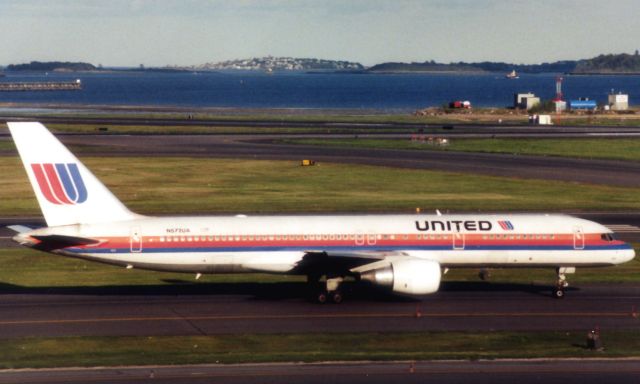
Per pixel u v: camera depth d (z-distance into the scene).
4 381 84.00
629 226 182.75
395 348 97.38
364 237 120.44
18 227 119.06
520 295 124.44
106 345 97.50
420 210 199.00
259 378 85.50
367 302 119.25
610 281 134.00
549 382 85.06
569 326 107.44
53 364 89.38
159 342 99.00
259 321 108.69
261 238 118.56
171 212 194.62
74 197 115.69
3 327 104.69
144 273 137.12
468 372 87.94
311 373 87.19
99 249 115.00
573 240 124.19
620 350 96.75
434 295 123.94
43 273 136.12
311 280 125.38
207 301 119.12
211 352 95.31
